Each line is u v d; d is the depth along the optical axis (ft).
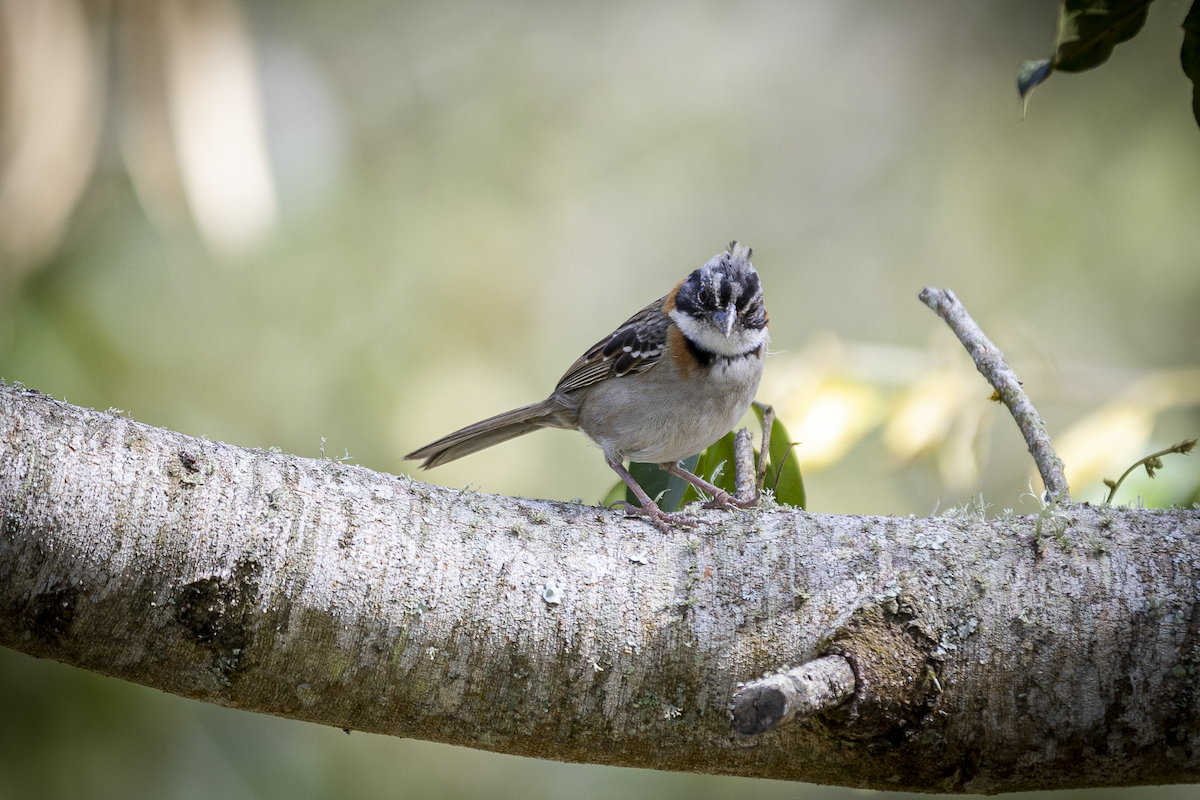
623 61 58.34
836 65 58.65
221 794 37.83
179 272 42.27
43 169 29.07
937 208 55.47
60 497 15.26
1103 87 52.16
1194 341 49.47
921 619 16.06
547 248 54.75
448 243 51.93
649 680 16.26
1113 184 51.34
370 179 52.90
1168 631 15.85
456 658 16.11
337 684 16.08
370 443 46.09
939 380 33.30
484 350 50.21
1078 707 15.87
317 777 39.68
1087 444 29.89
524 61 57.06
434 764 42.47
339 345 46.73
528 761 42.88
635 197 56.54
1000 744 15.98
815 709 14.74
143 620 15.49
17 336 37.19
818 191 57.11
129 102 29.89
